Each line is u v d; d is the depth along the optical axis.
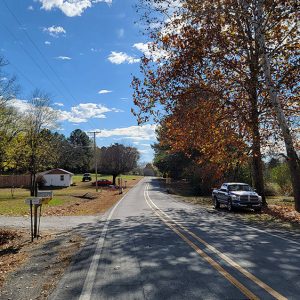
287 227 15.40
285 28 20.33
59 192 61.06
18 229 16.14
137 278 7.41
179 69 21.09
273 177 46.09
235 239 11.91
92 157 131.00
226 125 24.38
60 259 9.66
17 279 7.95
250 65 21.27
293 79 19.59
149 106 23.30
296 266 8.14
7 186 78.31
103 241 11.99
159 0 19.73
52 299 6.33
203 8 19.20
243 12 18.75
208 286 6.72
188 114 22.75
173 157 63.16
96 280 7.36
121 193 52.66
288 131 20.16
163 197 41.53
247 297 6.07
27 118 45.66
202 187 45.19
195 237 12.34
